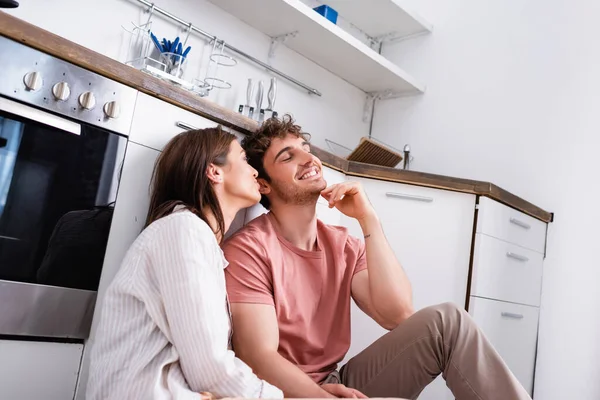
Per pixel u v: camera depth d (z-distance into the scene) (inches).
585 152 95.7
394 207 86.4
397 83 118.3
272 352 47.1
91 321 54.4
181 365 38.7
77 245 53.3
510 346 88.7
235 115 66.0
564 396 90.6
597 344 88.7
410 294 59.4
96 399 38.8
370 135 126.1
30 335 50.6
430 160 115.2
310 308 55.4
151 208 52.3
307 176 58.3
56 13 77.7
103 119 54.8
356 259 60.6
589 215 93.5
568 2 102.7
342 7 117.0
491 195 83.3
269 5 94.4
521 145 103.4
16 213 49.7
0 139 48.6
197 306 38.5
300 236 58.0
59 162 52.1
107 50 83.0
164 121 59.7
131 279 40.4
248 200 54.1
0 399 48.6
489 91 109.7
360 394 44.8
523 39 107.3
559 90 100.7
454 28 117.9
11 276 49.5
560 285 94.5
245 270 50.9
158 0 89.1
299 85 110.6
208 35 93.7
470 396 48.6
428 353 51.4
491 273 84.2
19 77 49.0
